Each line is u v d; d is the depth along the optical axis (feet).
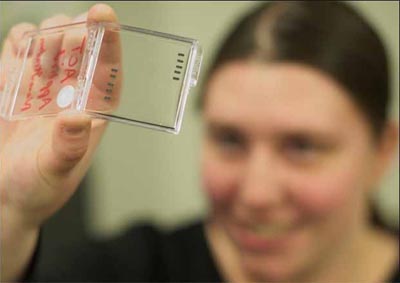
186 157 2.48
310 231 2.18
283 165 2.15
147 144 2.52
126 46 1.06
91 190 2.45
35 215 1.11
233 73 2.19
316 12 2.10
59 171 1.03
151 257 2.32
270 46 2.12
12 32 1.24
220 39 2.31
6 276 1.17
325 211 2.16
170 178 2.51
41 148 1.05
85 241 2.33
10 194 1.09
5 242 1.13
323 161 2.13
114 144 2.52
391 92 2.23
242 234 2.23
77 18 1.19
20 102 1.09
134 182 2.52
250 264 2.22
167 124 1.03
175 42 1.06
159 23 2.40
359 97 2.11
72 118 0.96
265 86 2.12
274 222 2.18
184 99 1.04
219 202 2.27
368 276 2.22
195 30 2.38
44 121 1.08
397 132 2.21
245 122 2.17
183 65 1.05
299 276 2.20
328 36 2.08
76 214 2.37
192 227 2.38
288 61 2.10
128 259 2.29
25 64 1.12
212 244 2.30
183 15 2.40
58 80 1.07
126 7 2.40
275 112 2.12
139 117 1.03
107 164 2.51
